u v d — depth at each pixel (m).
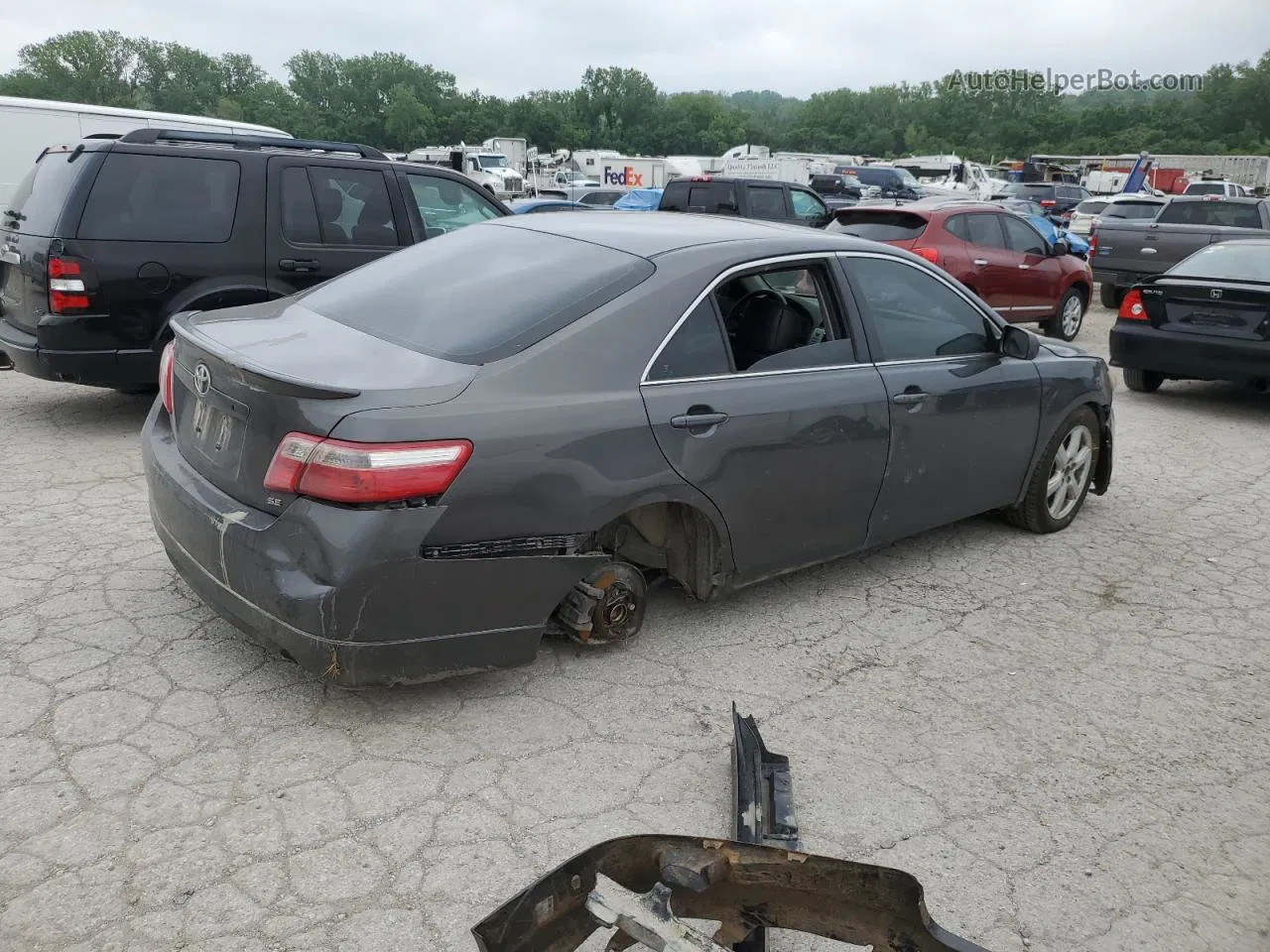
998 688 3.82
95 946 2.35
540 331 3.34
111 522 4.92
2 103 11.73
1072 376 5.19
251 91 149.00
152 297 6.27
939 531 5.47
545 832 2.84
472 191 7.84
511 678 3.64
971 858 2.86
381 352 3.33
